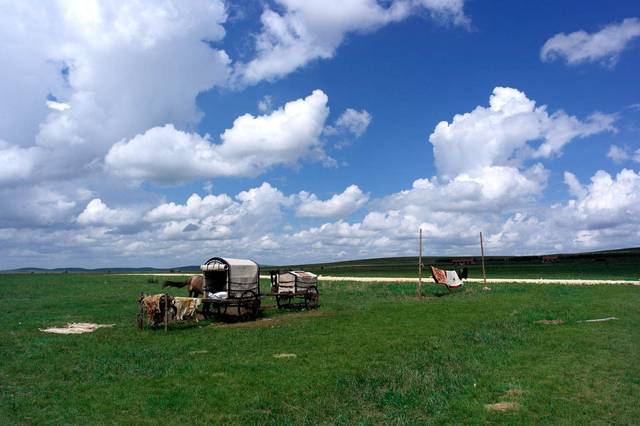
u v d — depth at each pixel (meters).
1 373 15.38
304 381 13.89
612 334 18.97
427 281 58.38
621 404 11.29
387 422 10.75
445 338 19.52
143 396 12.76
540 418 10.61
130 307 34.94
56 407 11.98
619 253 136.00
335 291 45.38
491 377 13.71
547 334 19.58
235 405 12.02
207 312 27.44
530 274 78.12
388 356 16.69
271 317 28.14
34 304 37.91
